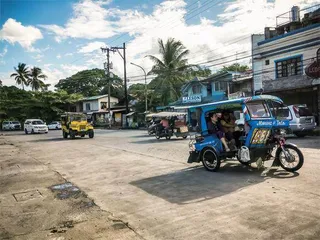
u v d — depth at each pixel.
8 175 9.49
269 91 23.69
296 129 15.30
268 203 5.27
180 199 5.91
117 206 5.73
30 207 5.94
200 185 6.88
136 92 51.91
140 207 5.58
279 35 23.55
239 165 8.84
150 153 13.03
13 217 5.38
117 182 7.74
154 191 6.63
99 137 25.19
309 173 7.25
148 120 28.75
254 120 7.26
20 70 70.75
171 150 13.63
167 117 19.97
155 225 4.65
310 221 4.37
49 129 47.50
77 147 17.47
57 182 8.15
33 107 57.62
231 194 6.00
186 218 4.85
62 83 75.69
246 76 30.89
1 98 61.53
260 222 4.46
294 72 22.69
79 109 61.03
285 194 5.71
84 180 8.23
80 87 74.50
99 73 75.94
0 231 4.75
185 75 36.72
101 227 4.70
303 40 21.77
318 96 21.06
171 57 35.69
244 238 3.98
